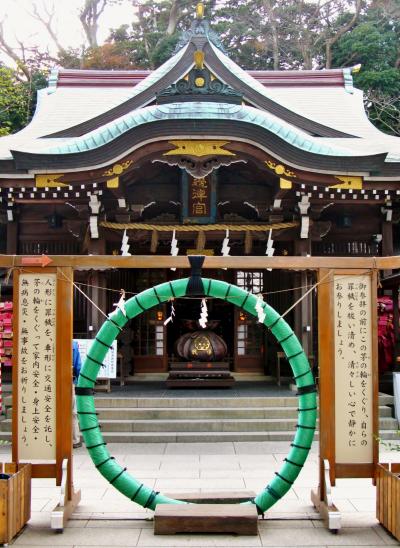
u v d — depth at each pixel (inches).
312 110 697.0
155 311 577.6
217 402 428.5
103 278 506.9
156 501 234.1
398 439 394.0
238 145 455.2
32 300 245.6
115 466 233.8
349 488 284.0
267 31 1307.8
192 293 240.1
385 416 425.1
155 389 487.2
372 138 619.8
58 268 245.0
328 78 754.2
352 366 244.2
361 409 241.9
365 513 245.3
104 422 397.7
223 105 452.4
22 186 477.7
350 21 1250.6
